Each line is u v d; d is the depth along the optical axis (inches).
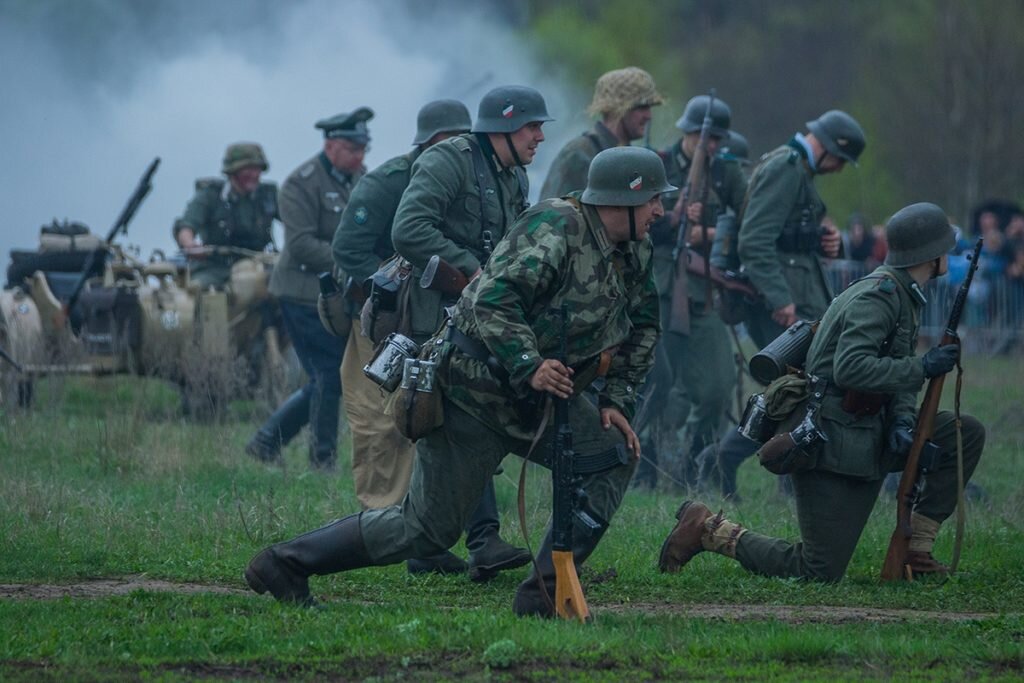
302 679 542.9
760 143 4286.4
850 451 740.0
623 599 724.7
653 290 625.6
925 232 738.2
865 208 3740.2
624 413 625.0
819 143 1040.8
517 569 781.3
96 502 904.9
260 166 1480.1
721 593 738.8
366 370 623.8
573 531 627.8
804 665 575.2
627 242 611.2
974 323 2143.2
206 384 1267.2
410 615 625.9
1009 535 876.0
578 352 604.4
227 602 653.9
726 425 1181.7
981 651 593.6
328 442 1093.8
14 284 1430.9
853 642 599.2
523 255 592.7
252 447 1120.8
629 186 598.2
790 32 4461.1
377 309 765.9
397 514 628.7
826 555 754.2
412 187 748.0
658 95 1009.5
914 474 761.0
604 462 618.8
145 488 984.9
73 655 559.5
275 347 1422.2
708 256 1063.6
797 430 735.1
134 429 1119.0
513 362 587.5
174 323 1330.0
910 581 770.2
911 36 3998.5
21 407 1254.9
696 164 1072.2
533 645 571.2
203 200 1476.4
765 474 1162.0
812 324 768.3
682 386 1097.4
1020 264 2164.1
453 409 609.9
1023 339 2027.6
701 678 549.3
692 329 1077.8
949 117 3725.4
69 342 1338.6
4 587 711.1
